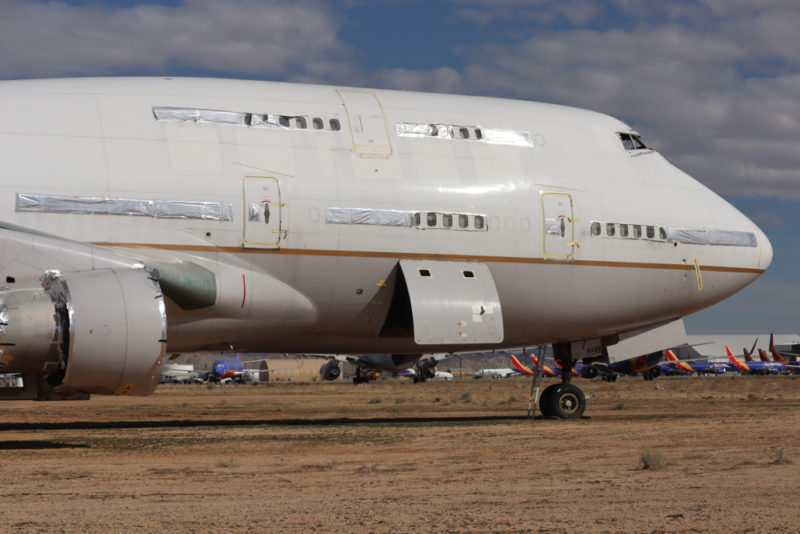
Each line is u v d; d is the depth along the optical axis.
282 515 9.53
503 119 24.56
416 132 23.14
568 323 25.00
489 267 23.23
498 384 94.25
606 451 16.84
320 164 21.72
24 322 17.02
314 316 22.22
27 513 9.74
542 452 16.81
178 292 19.86
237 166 20.92
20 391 18.73
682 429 21.98
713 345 161.38
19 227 18.56
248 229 20.77
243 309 21.03
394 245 22.16
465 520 9.13
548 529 8.59
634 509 9.75
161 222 20.02
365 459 15.77
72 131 19.97
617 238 24.80
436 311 22.00
